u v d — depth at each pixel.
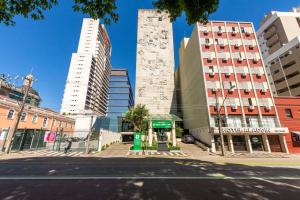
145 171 9.97
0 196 5.62
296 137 26.16
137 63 49.31
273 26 49.47
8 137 22.73
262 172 10.09
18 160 15.34
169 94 47.53
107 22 5.25
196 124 34.75
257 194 5.94
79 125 55.88
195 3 5.44
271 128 25.95
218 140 27.17
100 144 25.08
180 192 6.06
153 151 24.61
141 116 33.28
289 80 40.75
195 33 35.50
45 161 14.75
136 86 47.59
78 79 90.75
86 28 118.62
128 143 36.97
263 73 30.86
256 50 32.41
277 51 44.56
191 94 38.75
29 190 6.25
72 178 8.08
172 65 49.75
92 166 11.92
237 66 31.31
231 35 33.56
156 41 51.66
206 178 8.22
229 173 9.59
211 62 31.61
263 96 29.34
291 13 48.09
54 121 39.41
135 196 5.63
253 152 25.38
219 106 28.64
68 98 87.06
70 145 24.73
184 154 21.97
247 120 28.27
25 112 30.00
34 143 25.80
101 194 5.82
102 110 109.69
